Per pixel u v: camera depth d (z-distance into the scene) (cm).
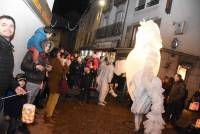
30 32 600
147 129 726
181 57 1828
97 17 3509
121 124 917
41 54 562
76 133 698
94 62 1450
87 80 1189
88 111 1014
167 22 1844
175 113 1160
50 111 717
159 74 1780
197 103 1491
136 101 779
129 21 2398
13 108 455
